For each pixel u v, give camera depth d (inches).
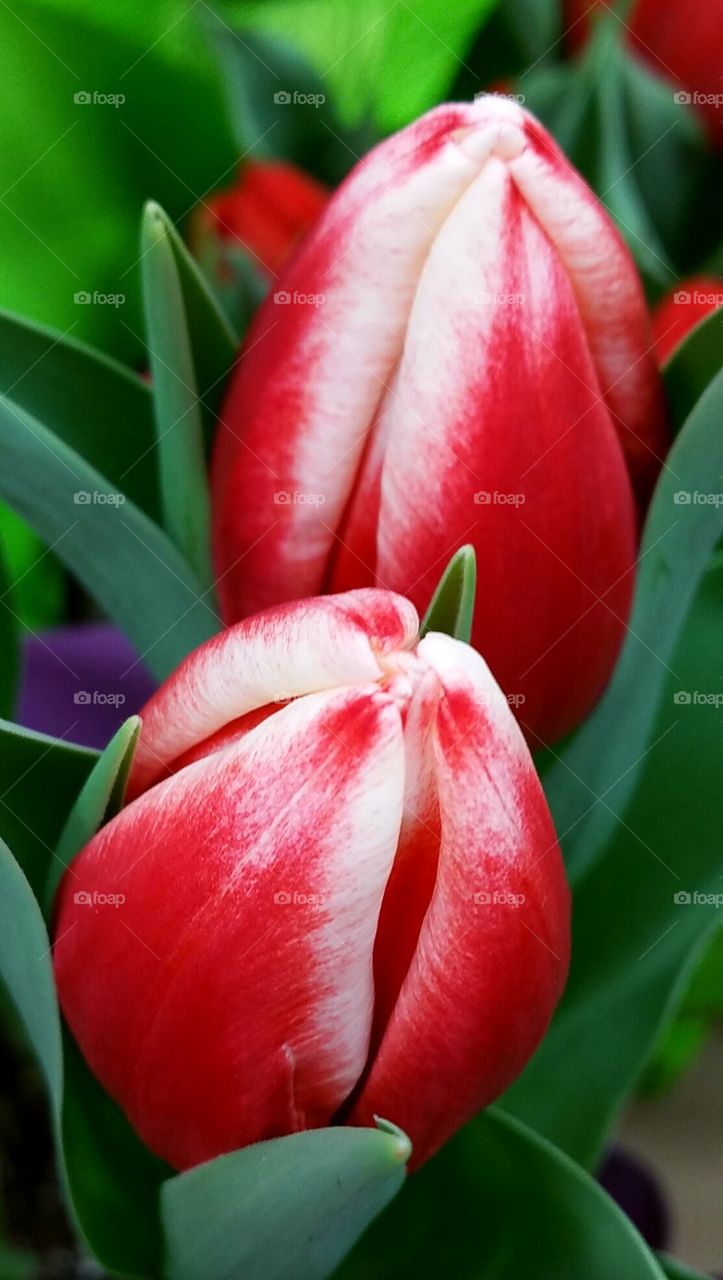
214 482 9.7
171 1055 8.7
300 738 8.2
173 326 9.5
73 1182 9.6
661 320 11.3
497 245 8.9
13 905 8.8
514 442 9.0
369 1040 8.8
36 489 9.7
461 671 8.4
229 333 10.0
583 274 9.2
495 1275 9.5
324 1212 8.7
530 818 8.5
